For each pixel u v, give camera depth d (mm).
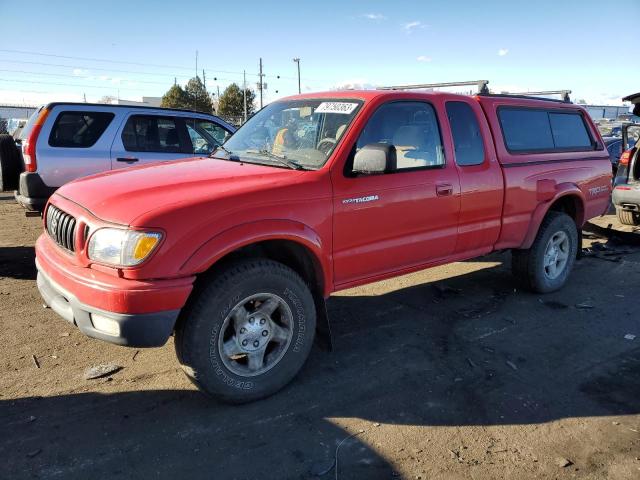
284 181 3365
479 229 4578
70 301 2988
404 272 4164
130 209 2918
